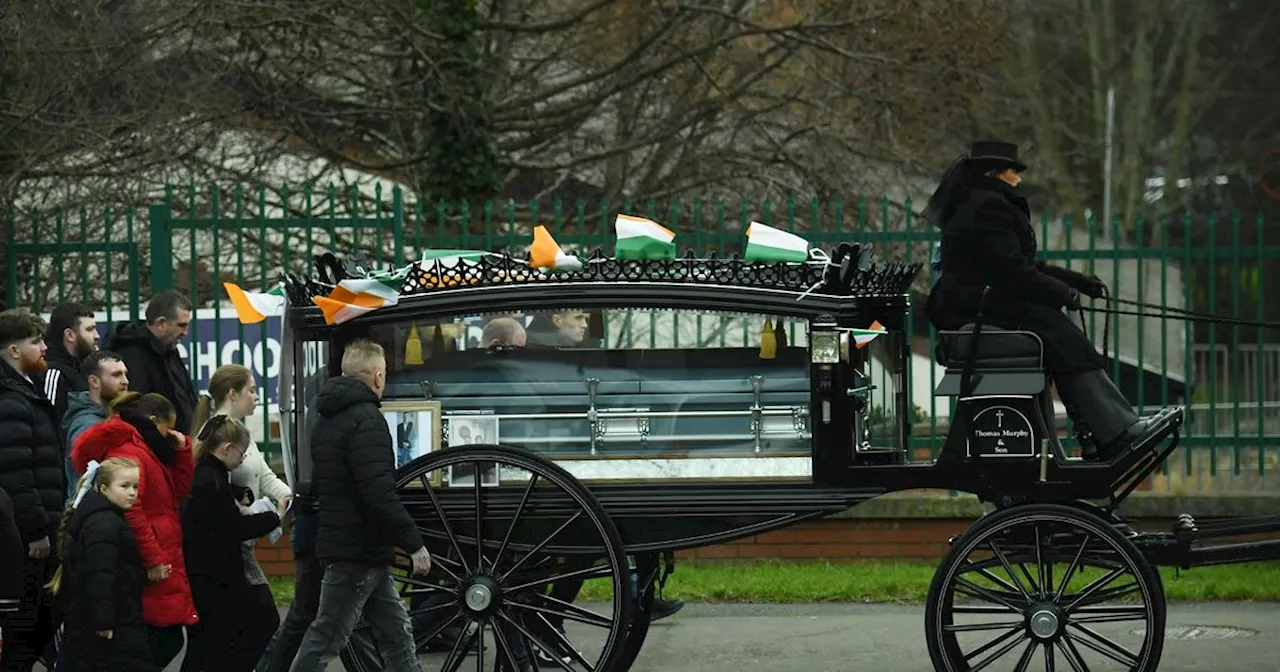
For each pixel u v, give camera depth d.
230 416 15.49
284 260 22.02
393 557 13.91
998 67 43.78
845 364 14.52
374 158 35.84
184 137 30.70
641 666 16.84
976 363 14.79
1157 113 68.88
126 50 28.19
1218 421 24.20
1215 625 18.48
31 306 23.88
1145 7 64.12
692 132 36.28
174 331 17.80
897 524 22.02
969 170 15.32
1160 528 21.75
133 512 13.86
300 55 31.86
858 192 35.59
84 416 15.98
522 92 36.94
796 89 36.97
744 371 15.24
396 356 15.42
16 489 14.70
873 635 18.19
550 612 14.52
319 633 13.55
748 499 14.82
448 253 15.13
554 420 15.20
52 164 26.89
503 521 14.84
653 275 14.59
